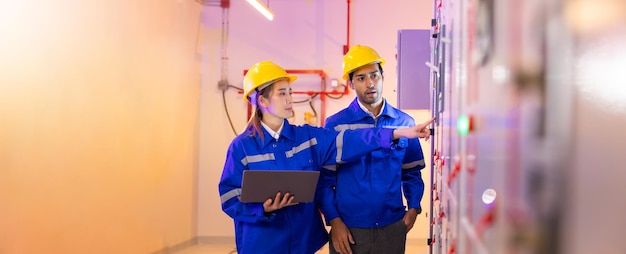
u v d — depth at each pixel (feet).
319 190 8.29
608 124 1.49
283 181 7.09
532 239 1.74
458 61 3.66
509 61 2.02
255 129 7.89
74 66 12.14
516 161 1.93
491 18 2.36
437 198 6.48
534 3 1.73
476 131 2.85
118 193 14.23
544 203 1.64
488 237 2.48
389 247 8.32
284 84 7.76
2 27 9.87
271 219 7.45
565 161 1.53
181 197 18.56
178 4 17.88
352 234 8.28
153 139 16.33
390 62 19.33
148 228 16.08
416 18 19.34
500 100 2.17
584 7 1.50
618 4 1.48
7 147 10.04
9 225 10.11
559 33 1.57
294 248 7.77
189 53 18.93
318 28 19.62
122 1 14.24
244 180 6.98
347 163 8.38
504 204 2.12
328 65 19.54
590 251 1.50
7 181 10.05
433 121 7.08
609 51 1.49
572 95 1.52
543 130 1.65
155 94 16.35
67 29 11.83
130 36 14.70
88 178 12.81
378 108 8.80
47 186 11.27
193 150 19.45
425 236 18.75
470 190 3.12
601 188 1.49
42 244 11.10
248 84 7.91
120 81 14.23
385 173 8.33
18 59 10.32
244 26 19.85
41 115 11.05
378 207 8.23
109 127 13.71
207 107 19.89
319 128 8.25
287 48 19.70
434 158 7.16
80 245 12.51
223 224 19.81
